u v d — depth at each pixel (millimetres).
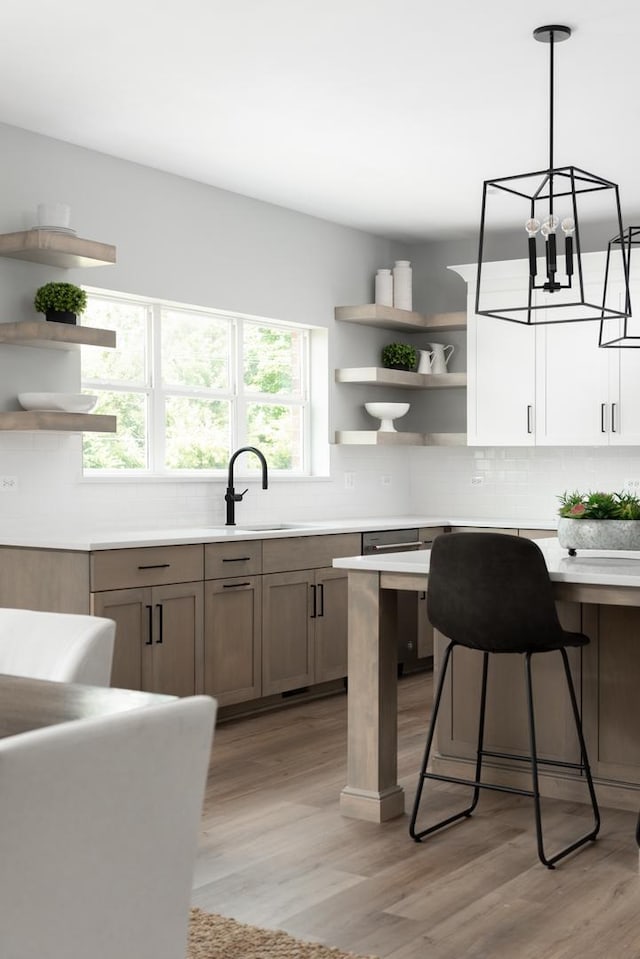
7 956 1204
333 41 3885
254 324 6336
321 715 5309
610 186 3457
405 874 3113
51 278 4949
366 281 7020
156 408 5652
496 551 3195
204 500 5824
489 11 3617
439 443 6941
